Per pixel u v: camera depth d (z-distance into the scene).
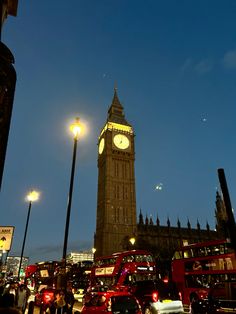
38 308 26.20
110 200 120.56
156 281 21.28
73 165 18.09
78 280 47.66
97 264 37.31
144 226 140.88
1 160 5.28
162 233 141.88
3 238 14.63
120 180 126.69
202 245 26.25
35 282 43.72
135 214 121.31
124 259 31.50
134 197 125.06
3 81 5.37
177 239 143.62
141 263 30.52
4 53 5.43
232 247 9.32
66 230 16.55
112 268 32.69
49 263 41.31
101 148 138.62
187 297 26.36
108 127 136.50
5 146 5.41
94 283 36.53
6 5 7.18
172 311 19.11
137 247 104.62
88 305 15.81
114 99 153.50
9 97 5.59
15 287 17.14
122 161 131.38
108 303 14.21
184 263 27.69
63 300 15.75
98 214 126.19
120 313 13.83
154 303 19.23
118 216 118.75
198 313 17.64
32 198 30.02
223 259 23.69
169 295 20.28
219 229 109.12
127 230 116.88
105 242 111.94
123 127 139.00
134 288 22.17
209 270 24.72
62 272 16.14
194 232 153.50
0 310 3.81
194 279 26.14
